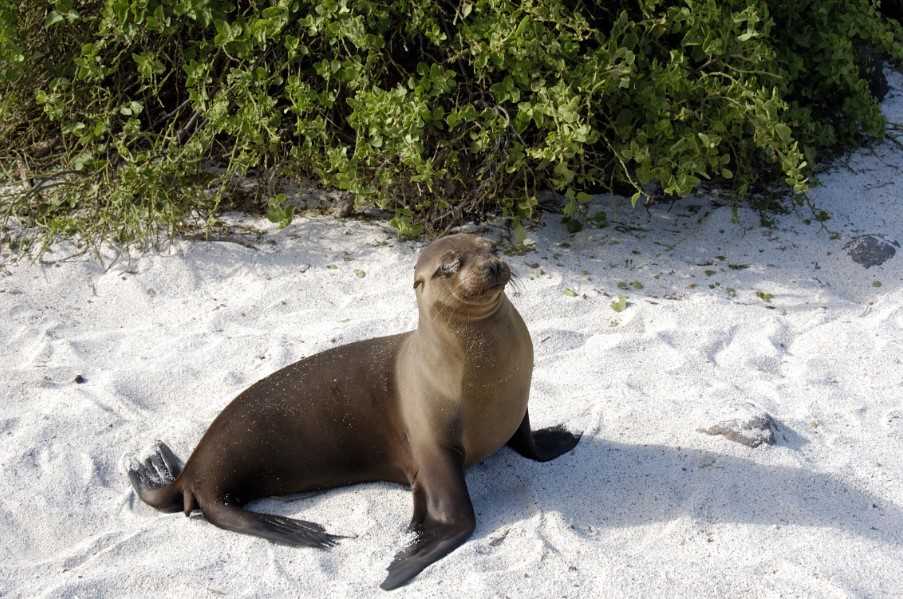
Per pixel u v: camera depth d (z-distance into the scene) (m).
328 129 8.33
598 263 8.05
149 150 8.30
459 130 8.02
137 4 7.88
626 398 6.10
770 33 9.12
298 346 6.89
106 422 6.11
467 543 4.86
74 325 7.36
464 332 4.87
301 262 8.04
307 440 5.41
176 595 4.62
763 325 7.17
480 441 5.21
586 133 7.35
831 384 6.40
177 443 5.92
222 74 8.17
